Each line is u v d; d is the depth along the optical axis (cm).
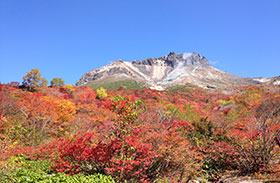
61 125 1575
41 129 1441
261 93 5094
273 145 794
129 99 854
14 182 540
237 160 892
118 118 819
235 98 5409
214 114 2830
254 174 783
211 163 981
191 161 877
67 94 3384
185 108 1939
